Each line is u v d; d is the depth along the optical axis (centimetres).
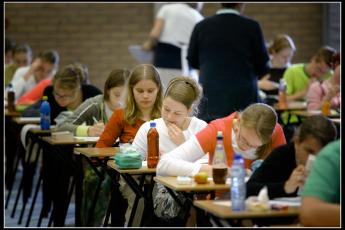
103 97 1059
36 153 1238
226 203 653
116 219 959
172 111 821
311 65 1464
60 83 1180
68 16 2109
